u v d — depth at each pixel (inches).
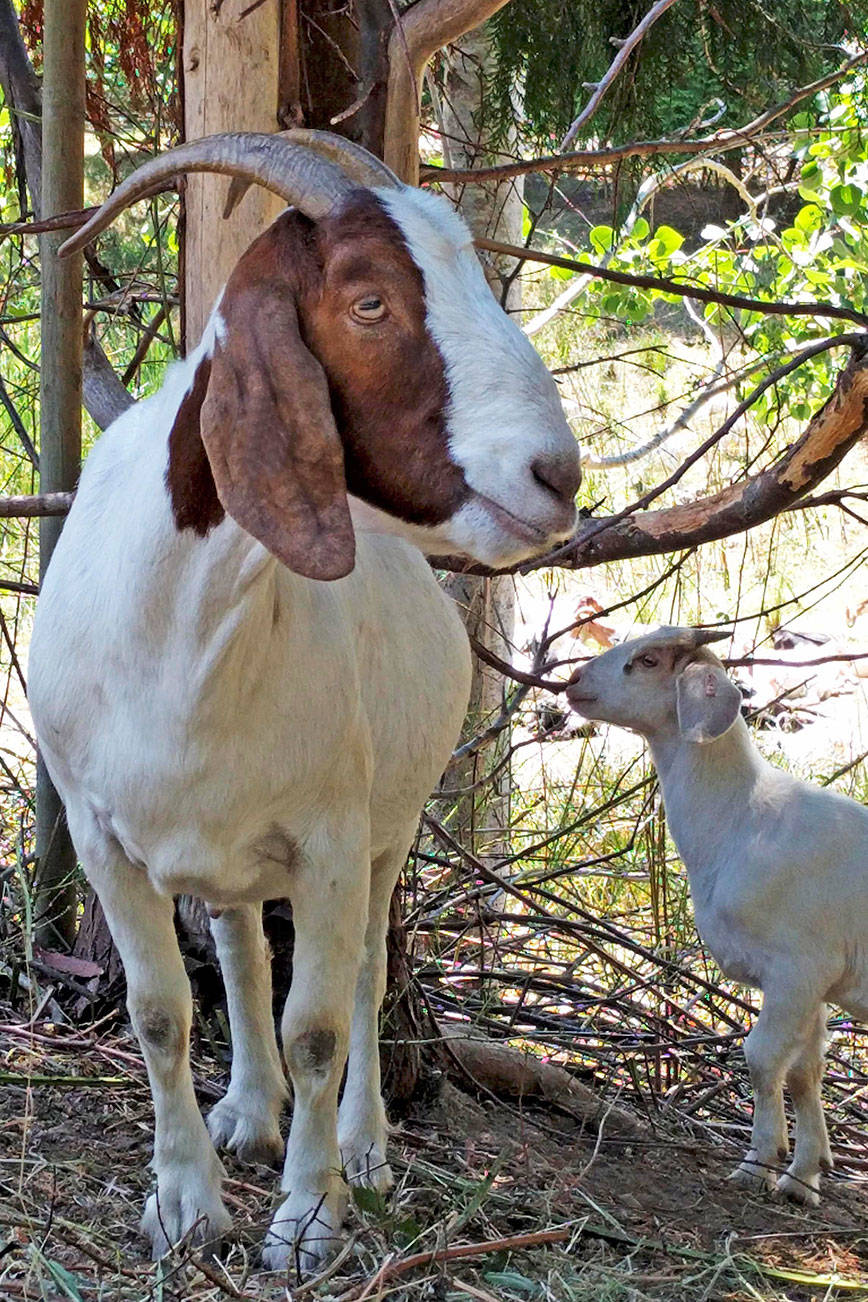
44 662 104.2
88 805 105.0
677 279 255.8
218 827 101.0
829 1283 119.8
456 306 81.7
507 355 81.1
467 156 183.2
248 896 109.7
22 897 156.9
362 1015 129.1
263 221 132.1
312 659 101.7
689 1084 168.4
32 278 224.8
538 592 346.6
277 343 81.7
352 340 82.0
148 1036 106.7
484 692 249.8
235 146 87.0
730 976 156.6
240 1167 125.0
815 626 346.6
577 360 331.9
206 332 94.1
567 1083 154.5
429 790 131.0
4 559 259.9
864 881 150.0
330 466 81.1
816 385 279.6
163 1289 98.7
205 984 147.0
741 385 271.4
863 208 255.9
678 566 165.8
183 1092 108.9
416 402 81.8
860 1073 180.4
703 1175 145.9
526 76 164.9
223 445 82.3
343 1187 110.8
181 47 133.1
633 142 164.9
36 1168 116.4
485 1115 146.9
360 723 107.1
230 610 93.7
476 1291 102.5
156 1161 109.4
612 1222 124.2
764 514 136.2
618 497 328.2
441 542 85.2
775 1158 144.9
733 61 173.9
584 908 200.4
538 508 80.0
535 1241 104.9
